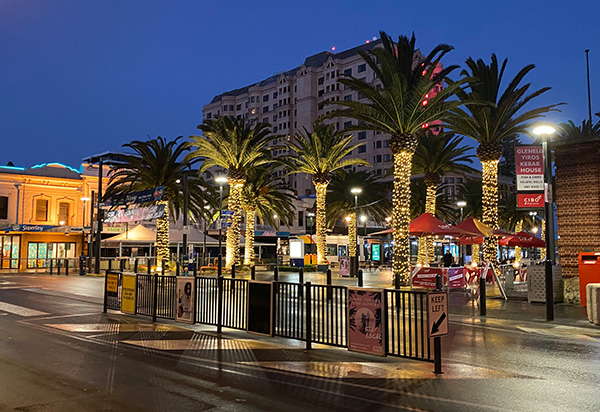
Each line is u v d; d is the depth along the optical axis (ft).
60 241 151.43
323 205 123.44
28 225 137.90
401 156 75.00
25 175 147.54
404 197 74.64
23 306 52.65
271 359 27.86
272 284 31.89
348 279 94.73
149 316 44.68
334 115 75.82
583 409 19.06
